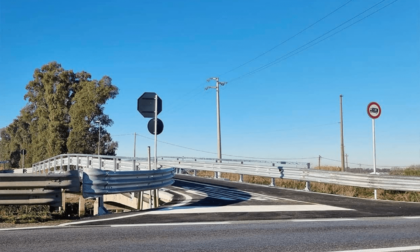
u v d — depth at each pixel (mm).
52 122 54500
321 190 19609
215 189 18453
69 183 10258
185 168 30734
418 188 14992
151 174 13016
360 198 15414
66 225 8633
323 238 7461
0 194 9398
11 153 77875
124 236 7438
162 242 6930
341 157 37375
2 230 7988
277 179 23875
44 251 6168
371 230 8430
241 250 6383
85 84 54844
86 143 53281
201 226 8641
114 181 11312
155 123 13844
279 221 9547
